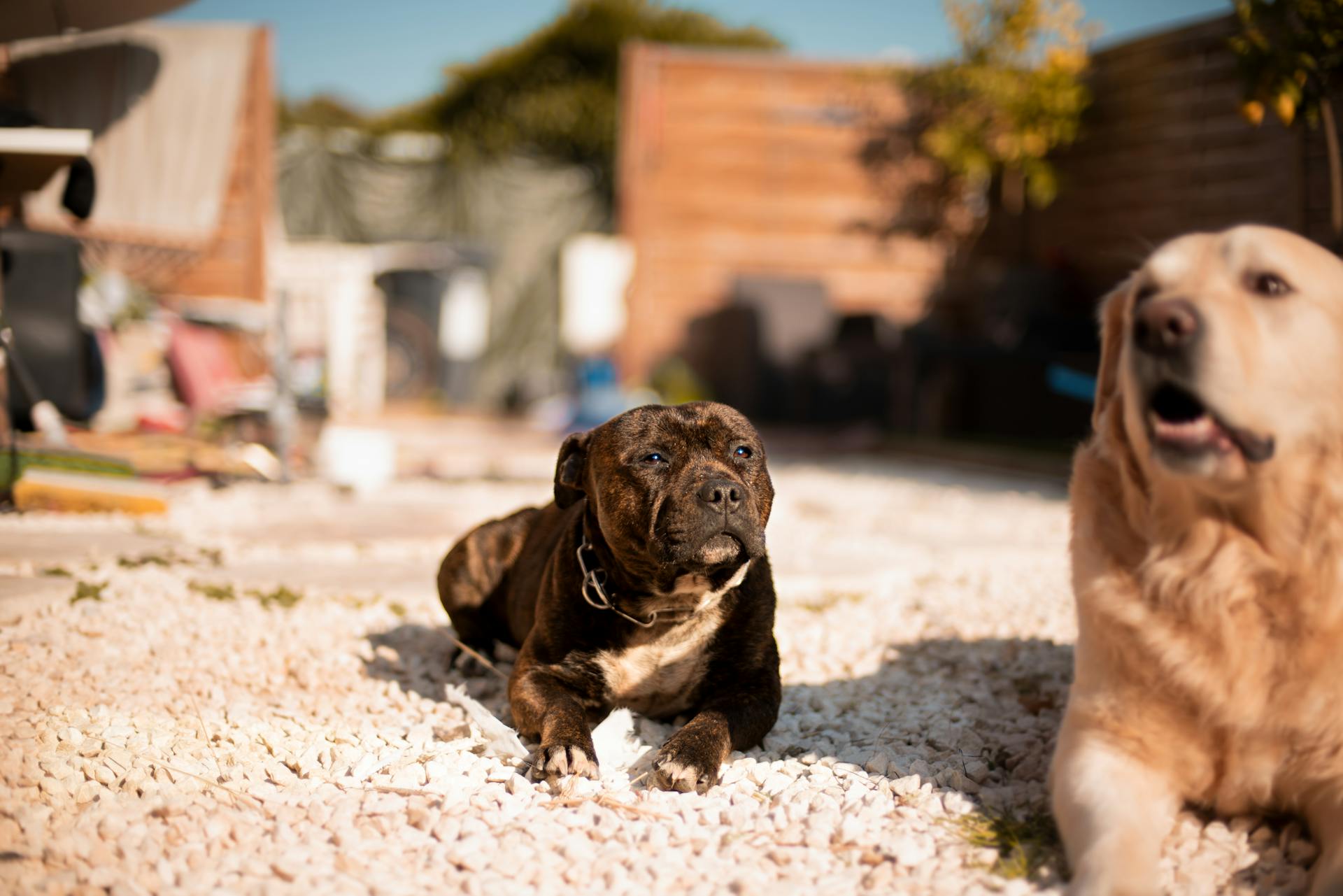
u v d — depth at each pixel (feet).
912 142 18.61
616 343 21.72
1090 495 3.84
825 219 18.92
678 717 4.77
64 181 10.75
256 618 5.84
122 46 15.07
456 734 4.51
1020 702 4.88
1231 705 3.53
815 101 18.74
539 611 4.74
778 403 18.20
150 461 10.14
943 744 4.41
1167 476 3.54
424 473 11.75
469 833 3.71
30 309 9.61
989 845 3.68
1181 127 14.07
